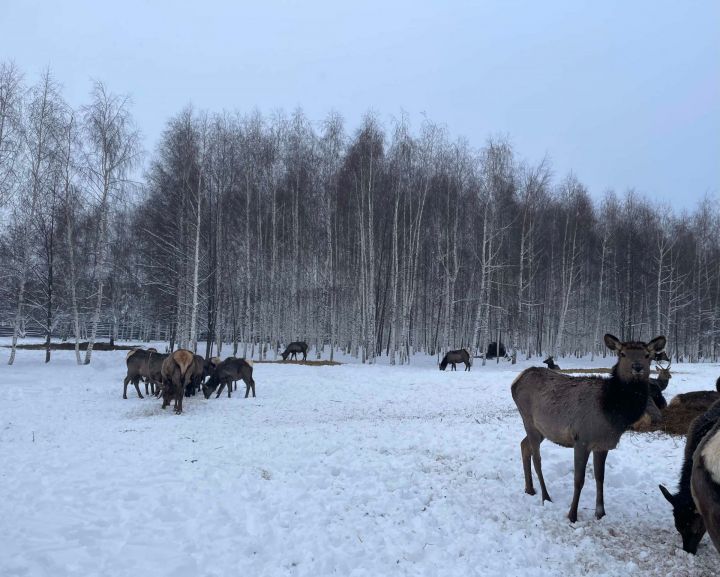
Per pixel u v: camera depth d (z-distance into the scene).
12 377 22.44
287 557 5.38
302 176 38.41
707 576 4.84
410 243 35.50
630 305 44.72
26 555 5.26
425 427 12.20
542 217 43.53
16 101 26.75
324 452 10.05
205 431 12.41
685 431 10.59
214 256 32.12
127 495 7.34
